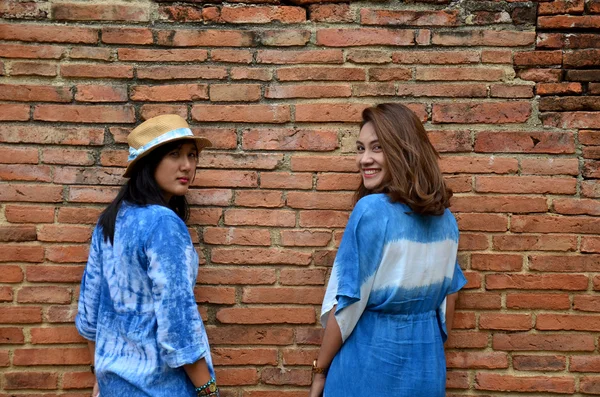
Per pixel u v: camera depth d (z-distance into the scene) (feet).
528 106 8.87
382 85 8.87
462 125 8.88
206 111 8.81
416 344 7.13
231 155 8.83
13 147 8.68
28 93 8.67
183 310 6.66
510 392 8.81
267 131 8.84
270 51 8.87
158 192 7.35
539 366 8.80
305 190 8.86
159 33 8.81
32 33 8.70
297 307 8.82
